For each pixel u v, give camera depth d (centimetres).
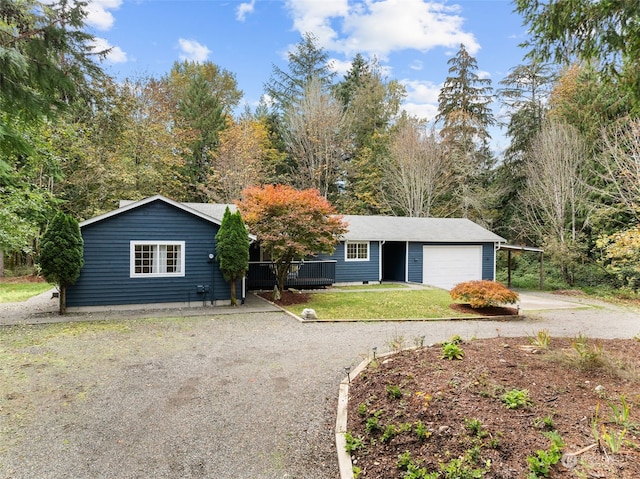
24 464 312
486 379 392
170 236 1052
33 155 531
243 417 400
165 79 2483
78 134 1738
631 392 359
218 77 3003
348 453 316
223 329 809
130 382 498
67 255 912
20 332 762
